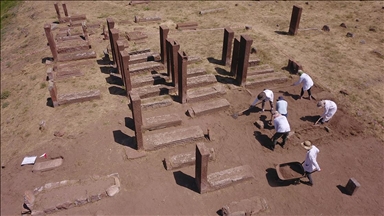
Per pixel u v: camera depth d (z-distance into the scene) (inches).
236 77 526.6
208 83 519.2
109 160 385.7
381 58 589.9
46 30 560.7
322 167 377.7
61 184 346.3
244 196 345.4
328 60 588.7
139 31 702.5
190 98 478.0
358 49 623.5
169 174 367.9
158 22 764.0
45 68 593.3
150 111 466.0
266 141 414.3
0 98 545.6
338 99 485.1
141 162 382.9
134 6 869.2
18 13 917.8
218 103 471.2
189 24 729.0
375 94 493.7
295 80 537.0
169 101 474.9
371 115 451.8
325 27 701.9
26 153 407.2
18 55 685.9
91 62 597.9
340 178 364.5
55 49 595.2
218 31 712.4
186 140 406.0
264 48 634.8
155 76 525.7
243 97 494.6
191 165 378.9
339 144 408.2
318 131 426.9
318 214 327.3
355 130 428.1
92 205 335.0
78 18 775.7
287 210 330.3
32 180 371.6
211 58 597.6
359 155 392.2
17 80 582.2
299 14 655.1
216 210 330.3
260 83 519.8
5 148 431.8
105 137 417.4
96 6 877.2
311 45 644.7
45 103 492.7
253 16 797.9
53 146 410.6
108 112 462.3
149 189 350.9
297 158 390.3
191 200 340.2
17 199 355.3
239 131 430.6
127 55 442.9
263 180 362.6
